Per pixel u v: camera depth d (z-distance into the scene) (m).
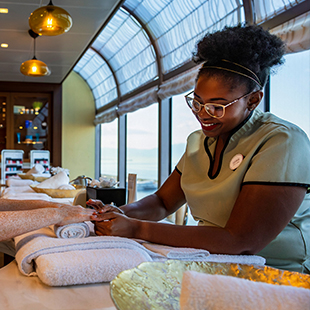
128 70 6.59
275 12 2.75
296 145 0.67
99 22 3.84
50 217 0.68
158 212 0.99
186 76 4.29
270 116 0.78
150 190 6.79
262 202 0.63
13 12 3.55
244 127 0.76
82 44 4.58
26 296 0.50
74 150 8.67
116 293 0.38
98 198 1.40
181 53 4.62
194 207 0.83
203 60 0.75
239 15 3.40
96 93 8.63
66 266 0.53
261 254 0.74
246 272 0.48
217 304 0.27
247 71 0.69
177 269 0.48
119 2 3.41
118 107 7.09
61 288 0.54
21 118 6.84
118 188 1.44
